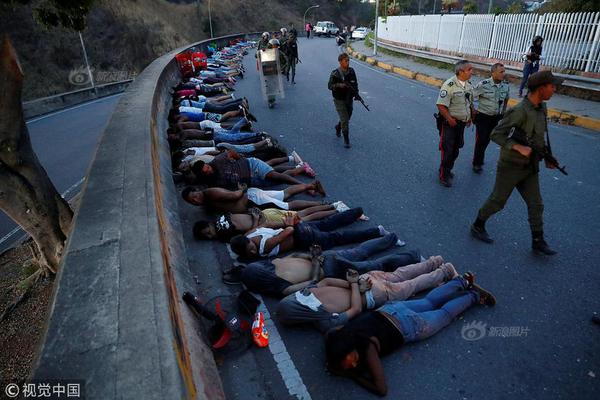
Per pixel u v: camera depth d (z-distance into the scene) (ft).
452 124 17.61
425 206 17.01
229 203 15.79
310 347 10.10
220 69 54.65
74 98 61.16
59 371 5.78
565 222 15.28
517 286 11.92
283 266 11.80
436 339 10.14
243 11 186.80
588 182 18.74
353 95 23.71
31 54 95.96
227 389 8.95
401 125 29.22
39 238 18.16
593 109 29.48
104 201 11.41
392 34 79.00
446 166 18.63
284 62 46.29
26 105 51.44
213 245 14.69
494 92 18.79
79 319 6.77
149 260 8.43
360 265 11.87
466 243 14.21
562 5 52.39
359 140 26.05
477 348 9.83
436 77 46.78
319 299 10.41
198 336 9.36
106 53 110.52
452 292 10.80
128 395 5.41
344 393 8.82
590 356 9.52
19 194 17.07
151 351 6.11
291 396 8.80
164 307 7.04
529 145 12.22
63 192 27.43
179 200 18.39
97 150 16.01
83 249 8.93
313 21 228.22
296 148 24.86
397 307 9.99
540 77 11.71
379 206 17.13
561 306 11.08
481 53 48.85
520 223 15.39
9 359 15.39
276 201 16.33
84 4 19.20
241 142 24.21
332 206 16.22
